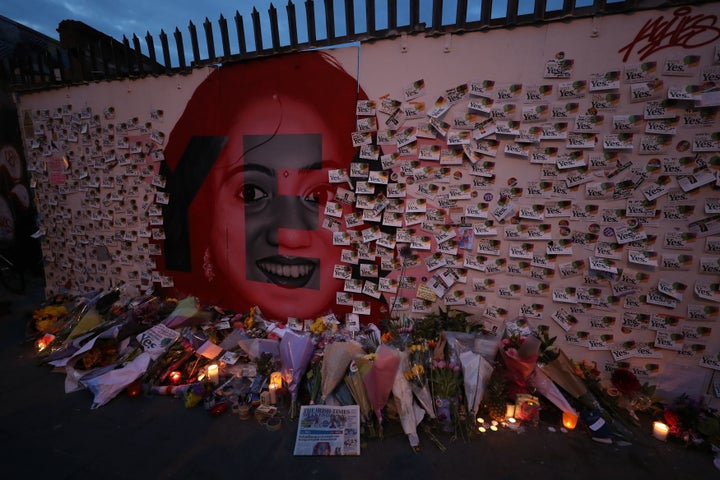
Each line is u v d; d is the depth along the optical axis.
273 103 3.27
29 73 4.23
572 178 2.64
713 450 2.28
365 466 2.16
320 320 3.39
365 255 3.23
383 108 2.95
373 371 2.41
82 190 4.20
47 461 2.17
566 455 2.27
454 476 2.10
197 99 3.51
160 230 3.92
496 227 2.87
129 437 2.38
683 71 2.31
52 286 4.71
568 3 2.43
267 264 3.57
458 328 2.93
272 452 2.26
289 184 3.35
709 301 2.52
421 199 2.99
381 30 2.86
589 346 2.82
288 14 3.04
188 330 3.35
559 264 2.78
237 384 2.85
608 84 2.46
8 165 5.60
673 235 2.52
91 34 4.88
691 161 2.40
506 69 2.63
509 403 2.61
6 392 2.84
